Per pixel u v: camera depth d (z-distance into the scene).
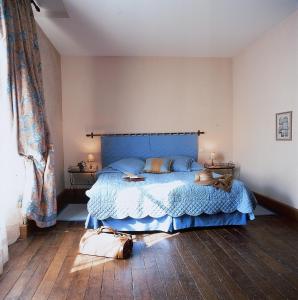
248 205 3.27
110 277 2.23
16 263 2.47
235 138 5.41
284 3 3.32
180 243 2.93
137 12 3.43
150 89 5.23
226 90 5.42
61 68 5.06
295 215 3.66
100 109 5.16
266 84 4.30
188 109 5.33
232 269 2.35
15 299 1.93
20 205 3.04
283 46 3.83
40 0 3.16
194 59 5.31
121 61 5.17
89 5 3.24
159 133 5.28
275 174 4.14
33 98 3.04
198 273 2.29
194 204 3.21
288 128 3.80
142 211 3.14
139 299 1.93
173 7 3.32
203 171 3.65
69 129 5.12
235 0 3.20
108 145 5.16
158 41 4.46
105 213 3.14
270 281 2.15
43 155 3.28
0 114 2.56
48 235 3.17
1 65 2.60
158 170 4.57
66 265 2.43
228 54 5.23
